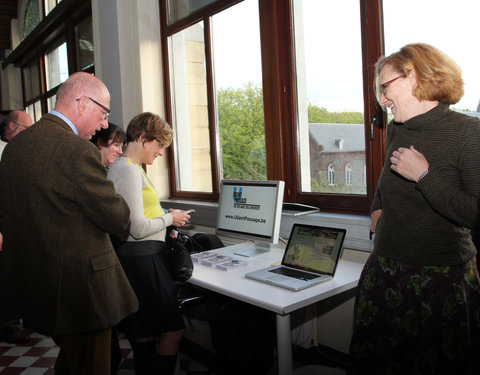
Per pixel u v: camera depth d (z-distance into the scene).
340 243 1.86
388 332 1.40
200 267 2.14
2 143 3.13
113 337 2.18
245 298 1.66
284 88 2.71
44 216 1.42
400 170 1.27
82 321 1.45
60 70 6.03
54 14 5.43
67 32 5.41
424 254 1.31
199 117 3.52
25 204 1.43
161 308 1.87
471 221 1.19
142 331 1.88
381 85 1.36
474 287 1.31
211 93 3.34
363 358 1.47
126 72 3.80
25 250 1.45
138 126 1.95
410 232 1.33
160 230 1.92
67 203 1.43
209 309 2.21
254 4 2.90
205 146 3.48
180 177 3.83
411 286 1.34
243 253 2.33
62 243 1.43
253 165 3.05
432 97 1.27
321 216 2.33
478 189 1.20
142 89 3.76
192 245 2.59
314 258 1.94
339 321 2.38
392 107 1.36
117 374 2.42
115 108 3.92
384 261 1.42
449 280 1.29
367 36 2.22
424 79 1.25
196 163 3.62
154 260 1.89
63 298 1.43
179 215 2.04
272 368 2.21
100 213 1.44
